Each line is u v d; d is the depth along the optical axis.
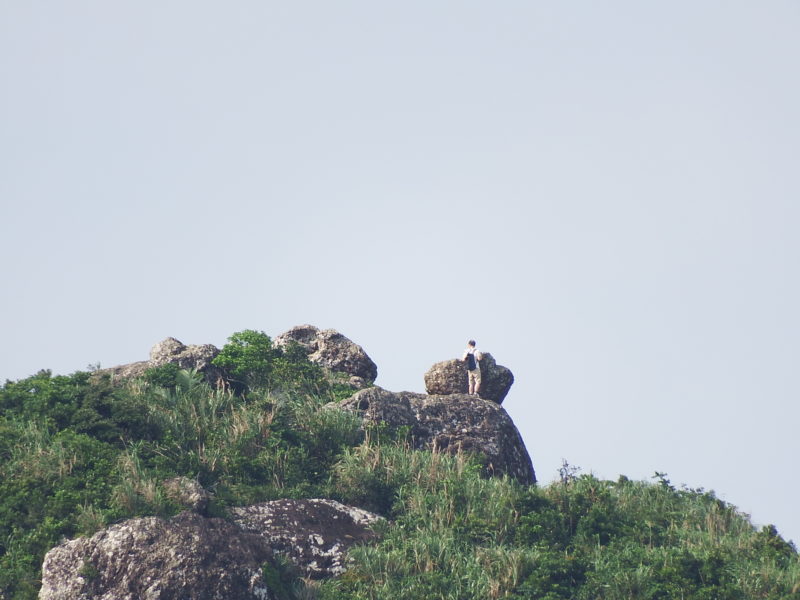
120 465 78.56
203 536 68.94
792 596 72.00
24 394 91.38
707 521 88.19
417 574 74.25
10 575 67.75
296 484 86.62
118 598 65.38
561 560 76.31
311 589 71.06
